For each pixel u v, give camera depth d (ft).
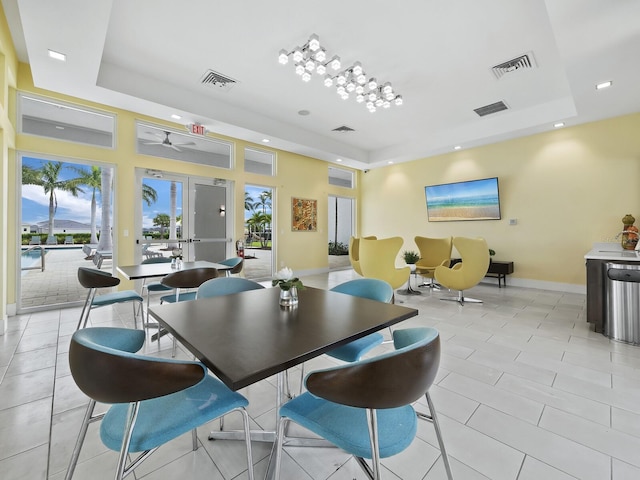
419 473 4.63
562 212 17.44
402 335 4.38
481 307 14.19
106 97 13.16
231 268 12.05
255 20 9.77
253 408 6.44
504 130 17.80
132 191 15.52
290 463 4.87
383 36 10.50
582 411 6.15
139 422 3.59
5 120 10.21
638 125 15.07
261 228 22.03
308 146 20.48
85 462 4.86
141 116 15.66
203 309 5.49
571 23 8.29
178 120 15.80
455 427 5.71
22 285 13.28
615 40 9.01
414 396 3.17
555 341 9.91
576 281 17.11
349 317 4.99
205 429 5.76
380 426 3.57
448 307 14.20
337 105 16.37
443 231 22.76
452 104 16.15
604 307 10.52
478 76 13.19
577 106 14.03
